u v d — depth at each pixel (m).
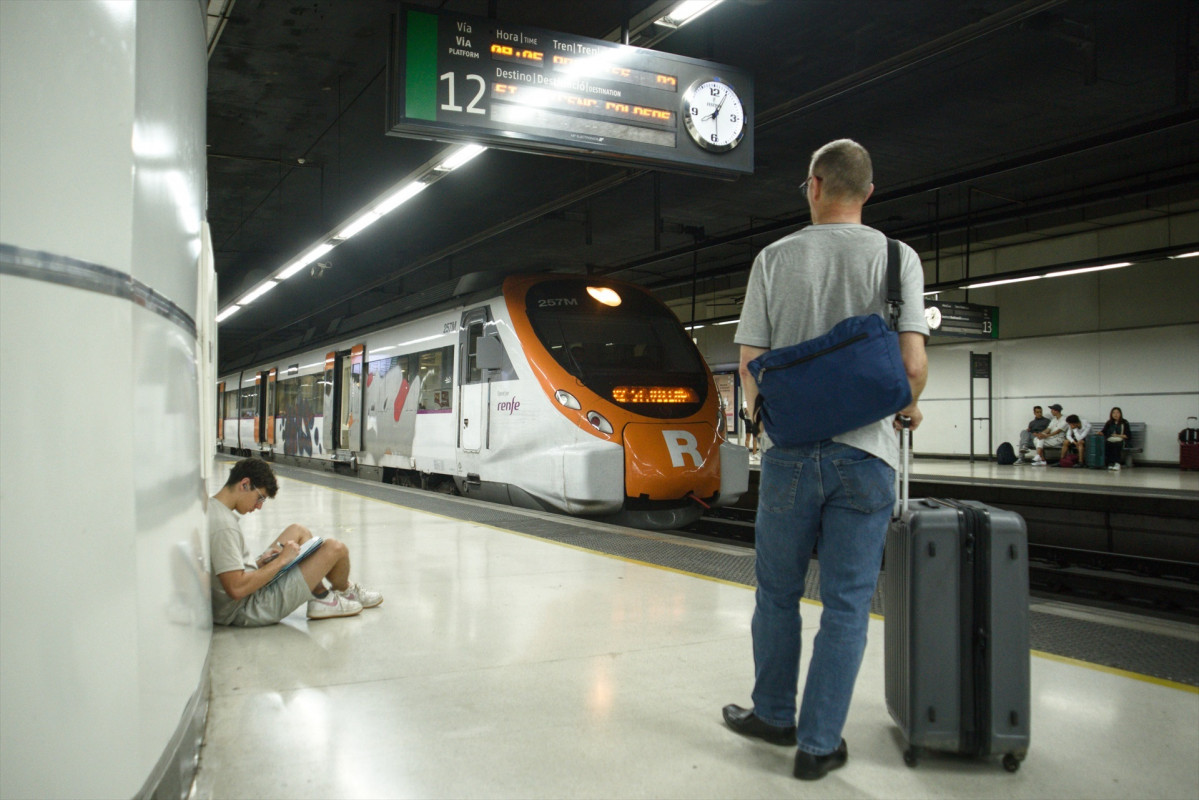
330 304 22.52
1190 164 14.00
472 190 15.89
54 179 1.33
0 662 1.24
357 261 22.70
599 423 8.42
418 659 3.37
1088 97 11.58
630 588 4.71
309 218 18.16
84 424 1.34
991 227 18.30
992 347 19.48
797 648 2.56
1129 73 10.77
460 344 10.73
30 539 1.28
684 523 8.68
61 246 1.33
